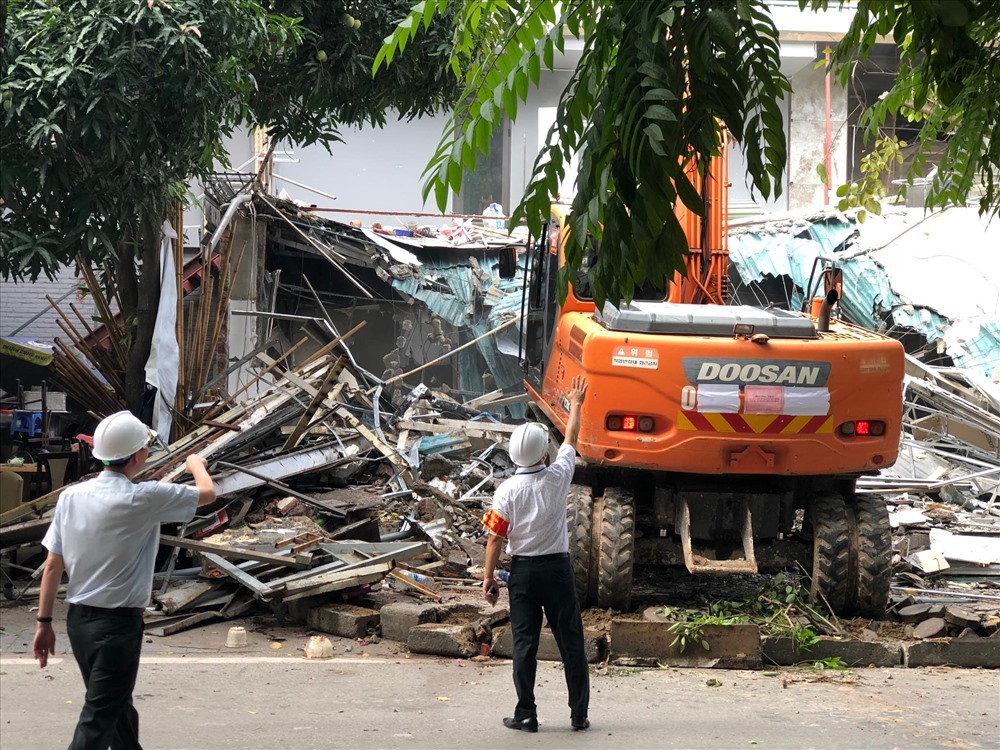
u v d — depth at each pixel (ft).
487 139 11.02
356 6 40.63
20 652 25.12
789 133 65.98
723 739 19.58
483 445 48.03
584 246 10.00
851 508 28.48
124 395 42.06
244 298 49.73
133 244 37.27
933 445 48.75
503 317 53.47
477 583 32.32
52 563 14.93
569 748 18.83
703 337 26.86
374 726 20.06
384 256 52.54
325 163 66.90
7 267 33.24
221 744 18.72
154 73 31.71
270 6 39.34
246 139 63.46
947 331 53.88
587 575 27.66
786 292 57.06
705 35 9.70
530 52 11.00
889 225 57.26
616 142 9.94
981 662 26.32
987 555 34.22
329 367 42.42
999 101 12.77
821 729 20.38
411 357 56.54
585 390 26.55
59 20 31.27
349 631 27.53
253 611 29.84
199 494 15.29
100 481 14.93
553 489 20.11
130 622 14.87
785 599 28.07
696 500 27.78
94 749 14.58
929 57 12.87
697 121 10.07
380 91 43.16
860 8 11.25
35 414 40.45
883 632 27.35
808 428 26.50
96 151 32.60
